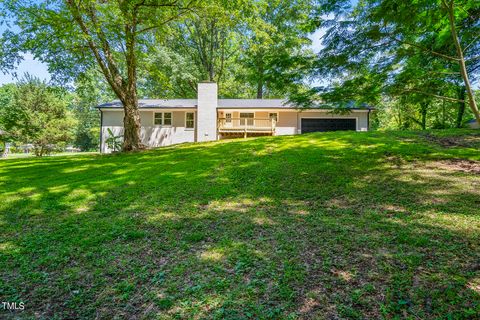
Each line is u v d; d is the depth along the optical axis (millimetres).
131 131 13227
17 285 3045
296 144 10719
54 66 12000
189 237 4047
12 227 4648
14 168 10258
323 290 2729
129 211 5242
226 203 5523
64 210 5395
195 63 28500
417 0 4340
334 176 6801
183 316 2486
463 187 5629
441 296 2535
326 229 4105
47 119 21672
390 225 4105
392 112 25719
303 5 22266
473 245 3424
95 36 11633
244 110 20312
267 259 3357
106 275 3197
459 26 5090
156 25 12180
